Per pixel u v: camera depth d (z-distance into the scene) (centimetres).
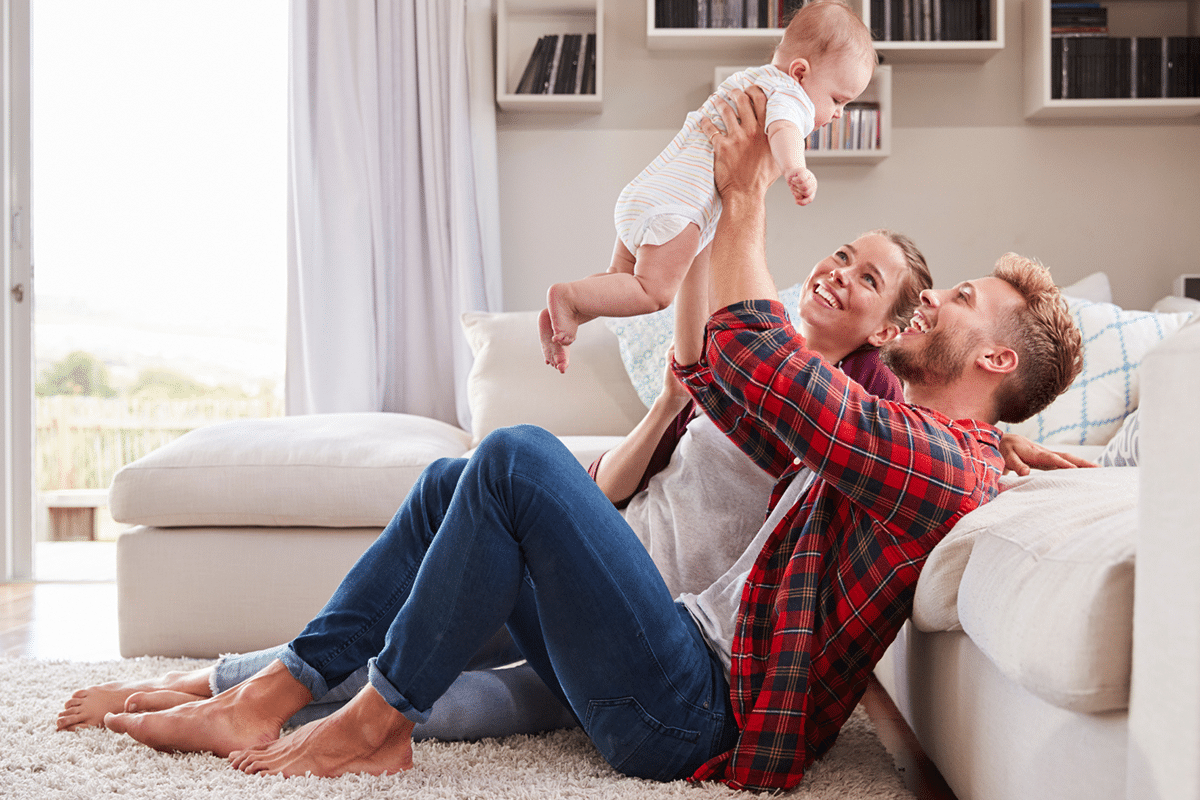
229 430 220
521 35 337
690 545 140
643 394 244
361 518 201
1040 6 313
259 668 131
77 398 347
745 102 130
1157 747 62
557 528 104
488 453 106
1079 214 332
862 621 106
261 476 201
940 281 334
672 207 130
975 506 100
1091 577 70
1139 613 65
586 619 105
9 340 337
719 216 136
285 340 332
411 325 330
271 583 200
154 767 116
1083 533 77
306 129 318
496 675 135
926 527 100
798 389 100
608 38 338
